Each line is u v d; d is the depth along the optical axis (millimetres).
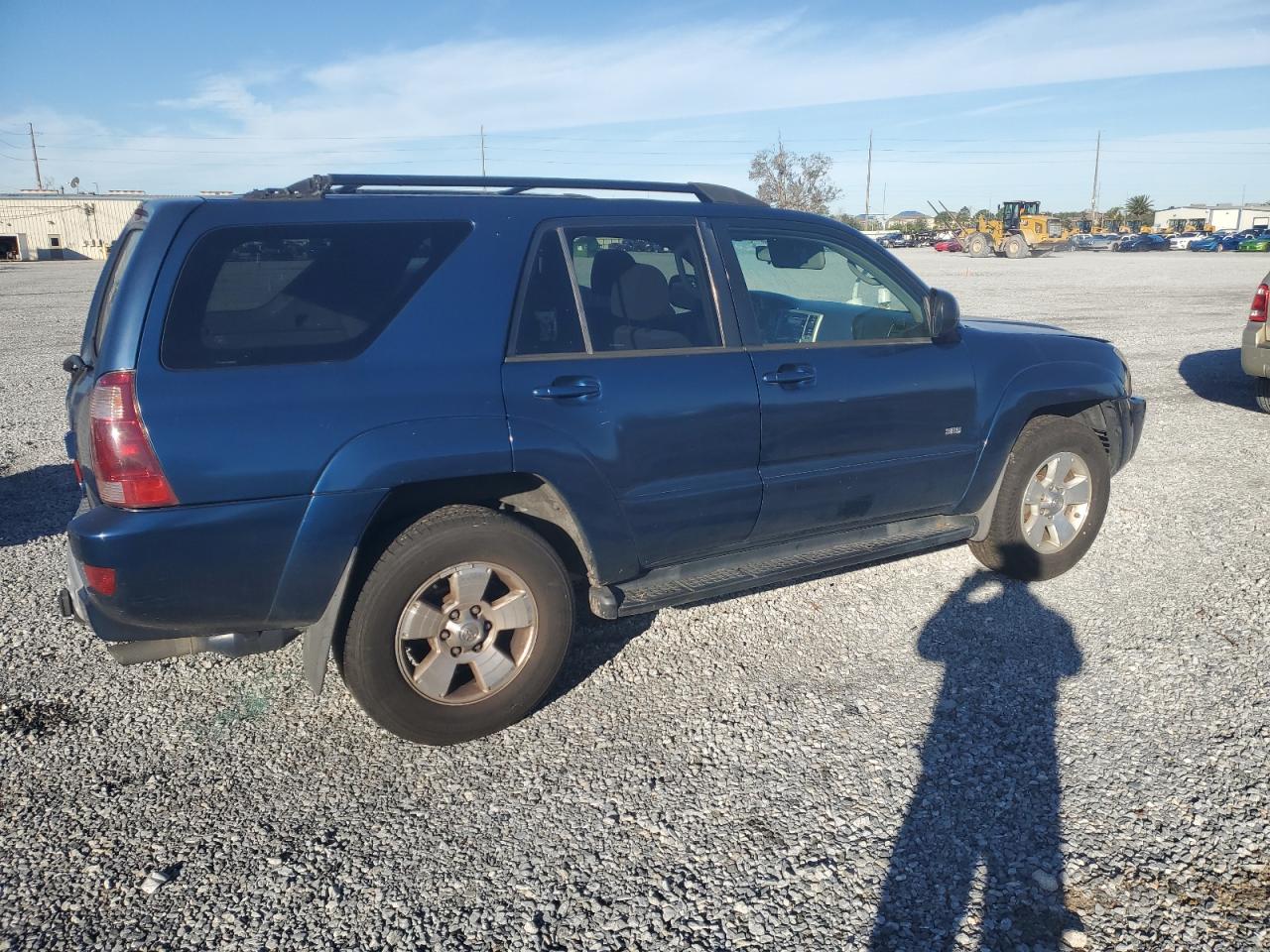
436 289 3293
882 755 3311
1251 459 7133
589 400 3473
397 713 3268
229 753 3391
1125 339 13562
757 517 3965
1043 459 4684
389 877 2738
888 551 4289
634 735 3482
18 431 8805
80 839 2912
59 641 4281
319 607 3131
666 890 2668
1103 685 3744
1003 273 30547
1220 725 3416
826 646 4172
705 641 4242
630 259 3730
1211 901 2562
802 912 2566
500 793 3139
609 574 3662
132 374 2859
